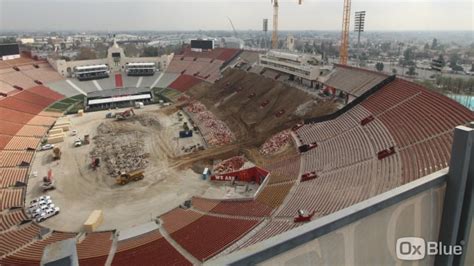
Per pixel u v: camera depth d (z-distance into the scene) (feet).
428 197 26.50
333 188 136.05
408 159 129.18
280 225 117.60
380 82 203.72
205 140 243.40
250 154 203.92
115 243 126.21
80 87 391.24
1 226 141.08
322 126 199.72
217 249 111.75
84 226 139.03
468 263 29.45
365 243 23.63
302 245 20.30
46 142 245.65
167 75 445.78
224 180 180.65
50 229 141.69
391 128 159.33
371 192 119.44
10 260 112.78
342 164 154.30
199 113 303.48
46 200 161.38
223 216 139.33
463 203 27.20
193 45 488.02
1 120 258.78
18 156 215.72
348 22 356.59
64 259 17.35
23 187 178.81
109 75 435.53
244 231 121.90
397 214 24.88
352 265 23.45
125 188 177.27
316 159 169.58
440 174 27.20
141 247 120.57
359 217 22.43
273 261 19.44
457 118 134.10
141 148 231.30
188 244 119.03
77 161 212.43
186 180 184.03
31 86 351.25
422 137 137.49
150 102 363.76
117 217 150.51
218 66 422.82
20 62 387.14
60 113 317.83
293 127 213.46
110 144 239.50
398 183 116.16
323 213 116.06
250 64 376.68
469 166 26.25
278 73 314.55
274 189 153.99
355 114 192.44
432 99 159.84
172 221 140.77
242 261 17.99
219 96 330.75
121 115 305.12
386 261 25.50
